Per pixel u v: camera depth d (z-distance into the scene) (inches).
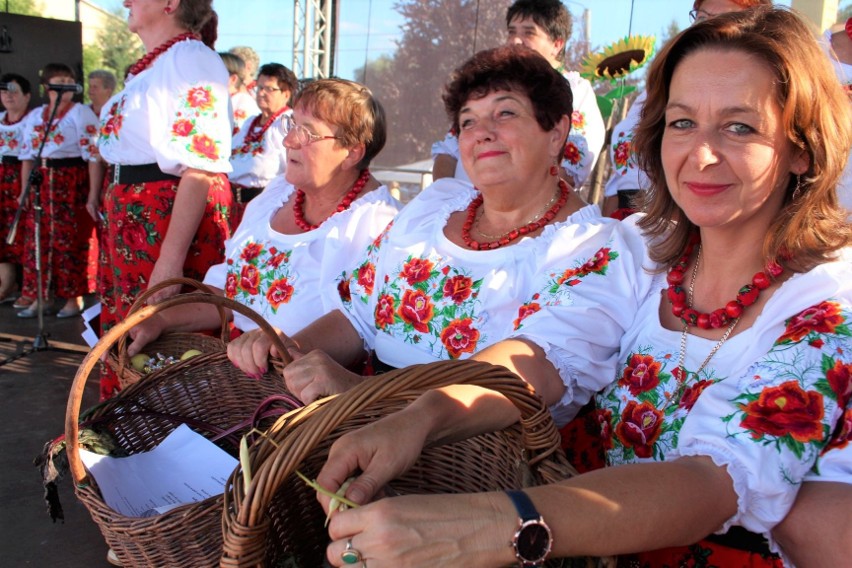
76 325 217.5
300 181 88.2
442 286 67.7
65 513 109.3
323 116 86.0
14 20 303.7
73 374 172.7
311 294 86.1
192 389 66.8
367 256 79.0
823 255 44.6
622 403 51.8
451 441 45.6
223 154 105.2
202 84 102.3
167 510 49.9
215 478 57.2
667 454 47.3
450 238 70.3
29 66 309.4
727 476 38.7
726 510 38.6
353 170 91.0
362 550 33.6
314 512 49.0
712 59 44.4
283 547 47.4
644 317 53.9
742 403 40.5
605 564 36.9
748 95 43.3
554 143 67.7
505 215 68.5
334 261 85.9
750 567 43.0
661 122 51.4
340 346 77.6
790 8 45.2
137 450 63.9
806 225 44.9
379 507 33.9
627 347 54.3
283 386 64.0
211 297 62.0
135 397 64.8
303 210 92.7
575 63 206.4
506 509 34.2
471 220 70.0
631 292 55.5
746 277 48.1
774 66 43.0
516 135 64.9
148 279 107.7
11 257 244.8
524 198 67.2
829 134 43.7
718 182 44.7
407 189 277.6
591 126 113.4
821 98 43.2
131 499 55.1
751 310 47.0
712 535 44.2
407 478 49.4
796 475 38.7
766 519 39.3
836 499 38.7
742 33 43.9
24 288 230.2
